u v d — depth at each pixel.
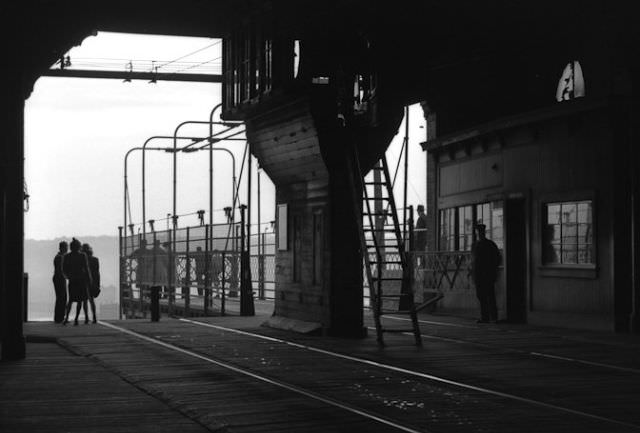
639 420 9.91
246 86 21.09
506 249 24.03
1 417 10.24
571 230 21.95
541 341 18.50
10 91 15.99
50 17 16.56
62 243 24.97
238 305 31.47
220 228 29.69
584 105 20.92
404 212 27.53
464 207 26.48
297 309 21.30
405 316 25.95
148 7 17.70
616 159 20.58
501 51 22.17
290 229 21.84
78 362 15.46
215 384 12.56
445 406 10.80
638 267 20.27
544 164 22.72
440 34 19.72
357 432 9.29
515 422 9.79
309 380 12.97
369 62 19.89
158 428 9.62
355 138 19.75
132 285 39.72
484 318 23.64
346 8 17.84
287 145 21.03
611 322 20.59
